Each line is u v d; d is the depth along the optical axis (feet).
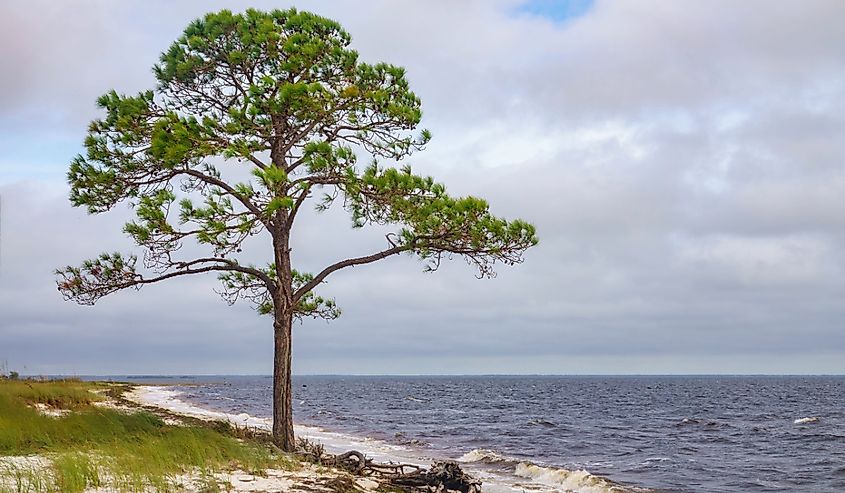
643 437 136.05
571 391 490.90
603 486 65.57
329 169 51.16
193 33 56.85
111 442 48.14
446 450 96.27
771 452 112.47
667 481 79.61
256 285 63.62
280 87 52.54
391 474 51.24
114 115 54.34
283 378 55.42
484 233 51.60
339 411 200.95
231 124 51.03
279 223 55.31
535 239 52.44
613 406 273.75
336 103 54.80
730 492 73.26
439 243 53.16
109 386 233.96
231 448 49.19
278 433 55.21
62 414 65.16
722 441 129.59
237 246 50.49
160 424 61.05
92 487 35.22
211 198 49.62
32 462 40.86
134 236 49.08
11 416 54.19
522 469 75.51
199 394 300.81
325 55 55.47
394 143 58.95
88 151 53.26
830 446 121.90
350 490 41.63
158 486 35.63
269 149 54.80
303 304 64.49
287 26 56.49
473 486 49.29
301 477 43.80
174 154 49.16
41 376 117.91
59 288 51.57
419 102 58.90
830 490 75.82
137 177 54.34
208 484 37.81
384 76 57.67
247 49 55.16
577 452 106.83
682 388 570.87
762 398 357.61
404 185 50.03
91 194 53.88
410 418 178.50
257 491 38.32
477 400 323.37
